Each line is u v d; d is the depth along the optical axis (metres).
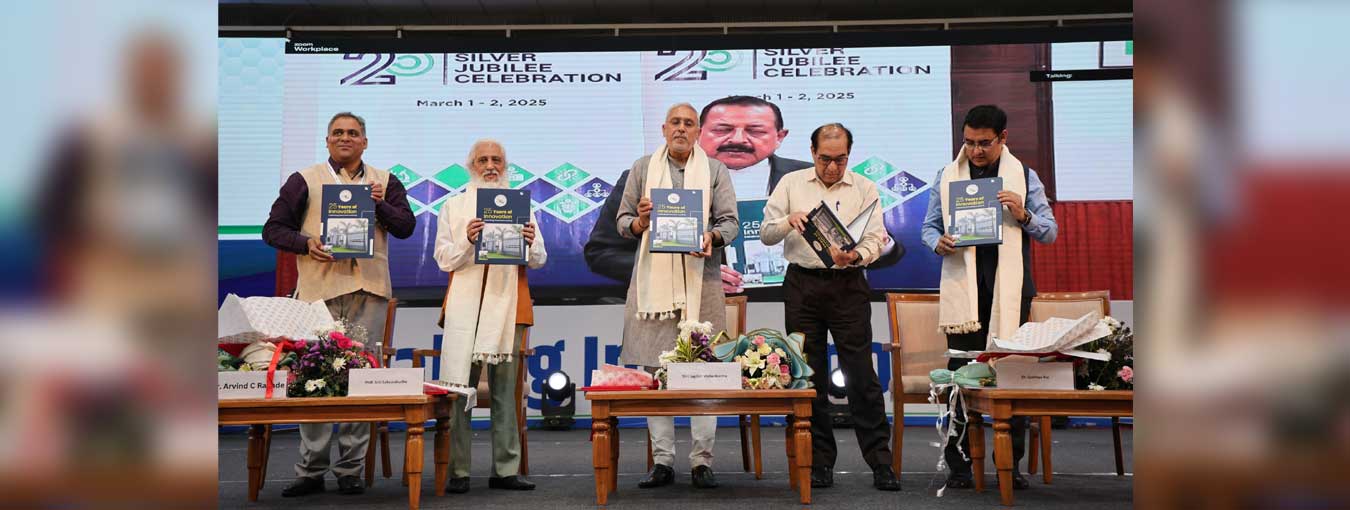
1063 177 6.73
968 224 3.62
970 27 7.10
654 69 6.86
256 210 6.70
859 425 3.66
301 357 3.06
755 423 4.06
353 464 3.59
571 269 6.77
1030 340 3.24
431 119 6.83
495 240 3.53
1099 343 3.20
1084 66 6.77
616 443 3.63
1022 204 3.64
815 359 3.69
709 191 3.77
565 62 6.88
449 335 3.62
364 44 6.85
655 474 3.77
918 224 6.73
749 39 6.85
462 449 3.63
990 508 3.12
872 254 3.70
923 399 4.13
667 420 3.82
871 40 6.82
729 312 4.29
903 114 6.79
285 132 6.76
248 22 7.04
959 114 6.78
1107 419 6.62
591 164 6.83
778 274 6.68
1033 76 6.78
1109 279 6.68
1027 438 5.73
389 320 4.03
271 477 4.25
